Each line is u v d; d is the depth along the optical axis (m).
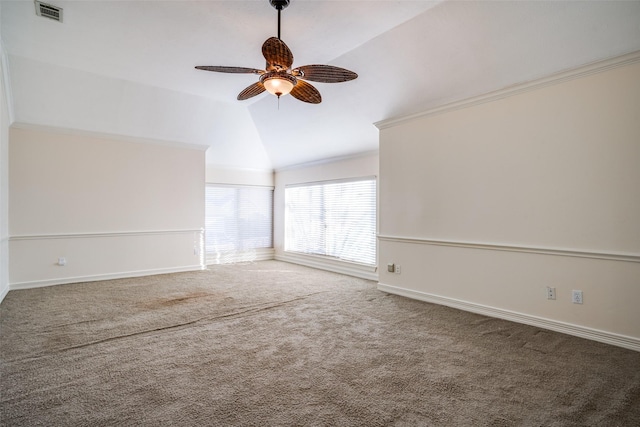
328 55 3.53
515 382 2.07
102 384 2.04
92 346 2.60
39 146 4.52
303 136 5.58
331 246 5.98
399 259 4.25
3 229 3.92
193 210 5.89
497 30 2.73
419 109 3.92
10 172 4.30
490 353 2.48
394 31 3.04
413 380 2.10
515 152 3.16
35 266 4.51
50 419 1.70
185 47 3.38
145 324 3.11
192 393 1.95
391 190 4.32
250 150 6.55
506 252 3.24
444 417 1.72
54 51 3.51
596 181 2.70
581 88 2.76
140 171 5.33
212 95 4.90
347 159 5.66
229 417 1.72
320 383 2.06
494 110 3.30
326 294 4.27
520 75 3.02
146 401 1.86
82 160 4.83
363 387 2.02
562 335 2.82
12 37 3.20
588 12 2.37
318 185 6.27
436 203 3.83
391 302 3.90
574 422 1.68
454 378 2.12
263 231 7.32
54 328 2.98
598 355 2.44
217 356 2.44
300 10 2.71
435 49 3.11
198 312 3.49
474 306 3.49
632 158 2.53
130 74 4.13
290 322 3.19
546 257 2.98
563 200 2.87
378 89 3.91
